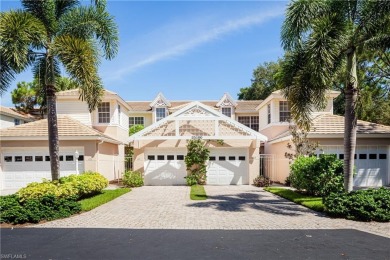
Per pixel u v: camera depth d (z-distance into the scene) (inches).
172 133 808.9
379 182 746.8
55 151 509.7
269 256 242.1
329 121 780.6
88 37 523.5
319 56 411.2
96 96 507.2
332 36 417.1
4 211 368.2
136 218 386.6
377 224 355.6
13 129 778.8
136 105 1279.5
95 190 573.6
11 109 1187.3
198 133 818.8
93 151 763.4
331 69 460.4
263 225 349.1
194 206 474.3
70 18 522.3
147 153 818.8
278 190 639.8
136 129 1156.5
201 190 665.0
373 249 259.9
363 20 436.8
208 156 803.4
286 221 369.7
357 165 749.3
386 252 251.9
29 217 360.5
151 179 814.5
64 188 468.4
